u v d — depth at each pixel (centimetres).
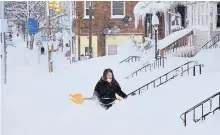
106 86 1184
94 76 2141
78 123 1054
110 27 3659
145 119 1028
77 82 2006
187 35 2545
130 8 3634
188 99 1129
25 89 1775
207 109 1012
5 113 1195
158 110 1087
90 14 3119
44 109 1284
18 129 1031
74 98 1273
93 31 3681
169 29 2842
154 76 1692
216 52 1734
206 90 1179
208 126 907
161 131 934
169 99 1169
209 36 2411
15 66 3072
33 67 3052
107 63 2386
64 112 1207
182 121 963
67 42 4781
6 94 1605
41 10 5294
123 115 1085
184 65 1683
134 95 1327
